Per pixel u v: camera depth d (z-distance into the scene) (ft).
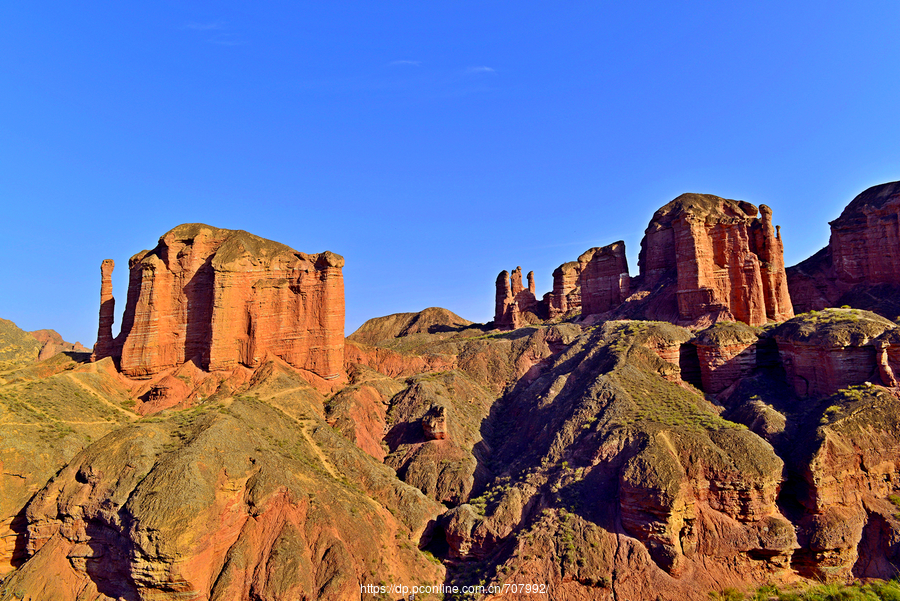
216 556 148.66
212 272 245.65
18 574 144.25
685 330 263.08
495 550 173.06
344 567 152.66
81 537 148.15
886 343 190.60
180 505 142.51
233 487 159.33
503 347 336.08
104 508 147.02
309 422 226.99
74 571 145.89
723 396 227.20
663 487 156.87
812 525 161.68
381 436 247.91
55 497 154.61
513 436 246.27
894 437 175.22
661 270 349.41
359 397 257.14
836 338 199.00
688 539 158.20
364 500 185.37
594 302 399.65
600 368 239.71
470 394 286.66
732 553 156.56
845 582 157.17
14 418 175.32
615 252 396.16
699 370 243.19
